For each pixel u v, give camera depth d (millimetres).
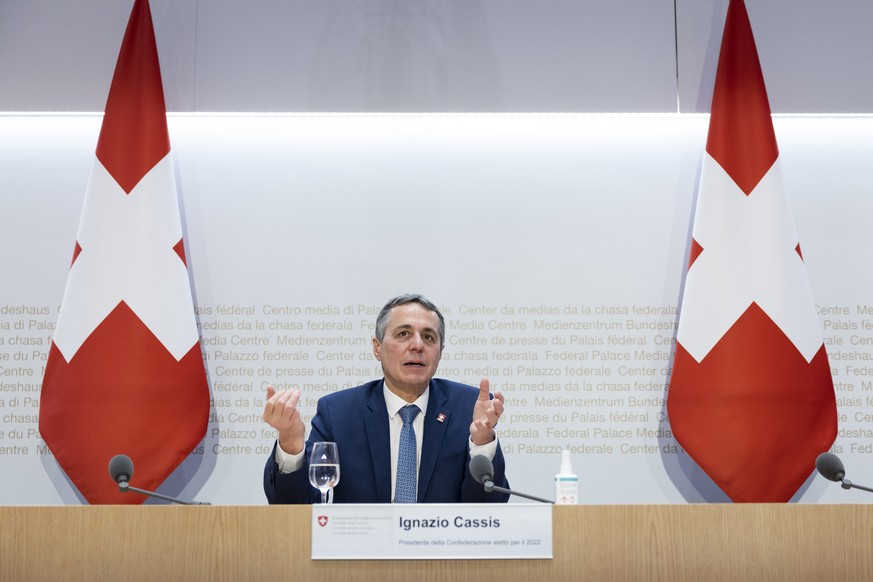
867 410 5297
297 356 5348
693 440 5000
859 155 5582
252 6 5645
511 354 5363
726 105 5270
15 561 2814
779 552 2836
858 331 5383
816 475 5211
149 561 2820
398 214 5492
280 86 5570
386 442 4160
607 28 5648
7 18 5602
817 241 5488
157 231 5117
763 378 4988
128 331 5008
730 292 5070
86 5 5629
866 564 2832
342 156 5547
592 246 5469
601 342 5371
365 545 2828
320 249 5449
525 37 5641
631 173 5539
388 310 4340
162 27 5602
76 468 4898
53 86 5551
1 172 5504
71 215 5480
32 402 5266
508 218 5500
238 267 5422
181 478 5223
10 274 5398
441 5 5672
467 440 4133
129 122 5219
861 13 5641
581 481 5258
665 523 2852
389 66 5602
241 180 5512
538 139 5578
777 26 5637
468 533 2840
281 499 3586
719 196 5172
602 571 2826
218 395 5305
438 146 5562
